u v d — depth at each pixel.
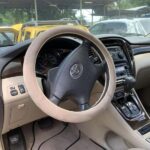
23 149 2.06
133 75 2.24
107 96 1.45
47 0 12.66
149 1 16.19
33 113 1.77
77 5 13.08
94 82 1.41
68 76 1.32
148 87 2.86
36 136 2.18
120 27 6.78
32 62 1.28
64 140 2.15
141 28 6.42
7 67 1.57
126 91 2.03
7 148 2.04
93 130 2.09
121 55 2.12
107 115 1.93
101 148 2.06
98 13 13.16
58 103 1.32
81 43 1.44
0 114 1.65
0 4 12.04
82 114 1.34
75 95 1.35
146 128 1.99
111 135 2.04
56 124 2.25
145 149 1.82
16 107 1.63
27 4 12.43
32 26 5.19
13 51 1.58
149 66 2.74
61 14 12.80
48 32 1.32
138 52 2.63
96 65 1.42
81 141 2.15
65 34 1.37
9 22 11.83
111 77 1.47
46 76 1.40
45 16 12.52
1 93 1.59
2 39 2.66
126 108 2.01
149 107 2.87
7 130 1.78
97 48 1.45
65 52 1.48
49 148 2.08
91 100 1.61
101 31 7.09
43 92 1.35
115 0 13.78
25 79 1.27
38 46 1.30
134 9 13.43
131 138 1.92
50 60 1.44
